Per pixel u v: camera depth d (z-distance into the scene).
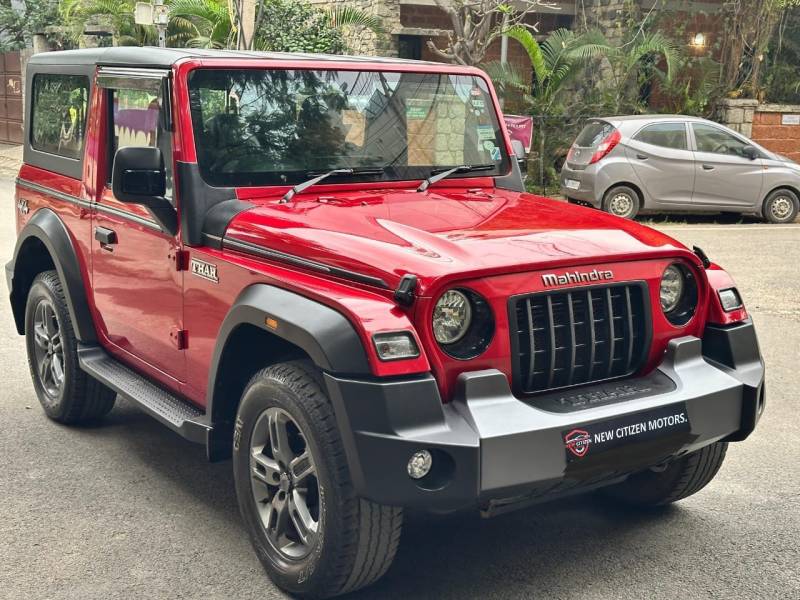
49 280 5.62
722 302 4.05
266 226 3.99
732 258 11.97
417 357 3.33
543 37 21.72
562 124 18.56
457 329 3.46
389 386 3.27
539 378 3.66
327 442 3.46
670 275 3.98
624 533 4.44
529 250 3.66
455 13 16.55
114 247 4.95
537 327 3.62
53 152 5.74
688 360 3.93
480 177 4.92
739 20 19.64
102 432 5.72
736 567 4.11
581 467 3.51
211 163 4.30
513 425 3.38
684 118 15.35
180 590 3.86
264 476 3.87
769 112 19.48
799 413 6.17
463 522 4.56
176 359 4.58
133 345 5.00
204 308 4.23
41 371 5.93
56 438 5.59
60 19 26.12
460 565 4.11
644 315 3.87
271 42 17.97
